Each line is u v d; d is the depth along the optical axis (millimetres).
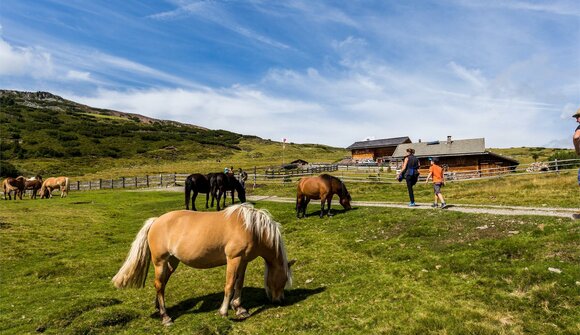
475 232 10172
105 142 100562
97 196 32219
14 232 15016
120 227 17594
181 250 6473
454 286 7211
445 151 47031
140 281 6895
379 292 7242
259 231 6668
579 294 6160
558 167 32938
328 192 15453
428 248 9688
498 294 6574
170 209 22391
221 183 20266
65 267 10789
